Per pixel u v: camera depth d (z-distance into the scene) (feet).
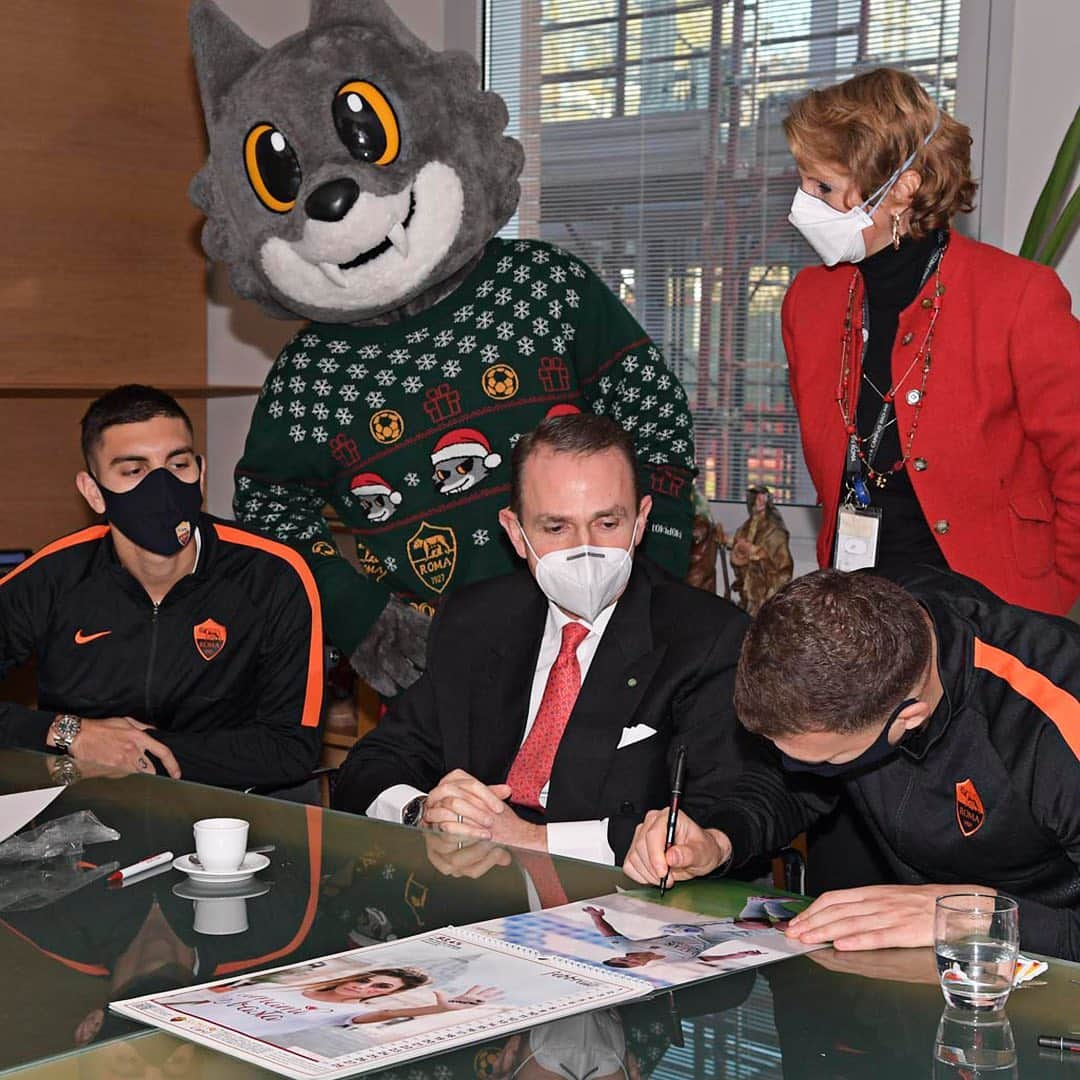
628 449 6.17
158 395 7.47
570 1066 3.35
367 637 8.43
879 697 4.30
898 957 4.14
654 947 4.20
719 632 6.22
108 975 3.96
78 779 6.25
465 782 5.75
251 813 5.72
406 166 8.25
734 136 11.03
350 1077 3.28
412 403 8.39
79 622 7.75
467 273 8.61
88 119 12.15
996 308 6.74
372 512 8.58
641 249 11.62
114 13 12.24
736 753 6.03
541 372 8.36
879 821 5.14
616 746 6.10
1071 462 6.72
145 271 12.73
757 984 3.91
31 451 12.42
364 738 6.73
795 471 10.91
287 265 8.44
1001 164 9.60
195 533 7.67
